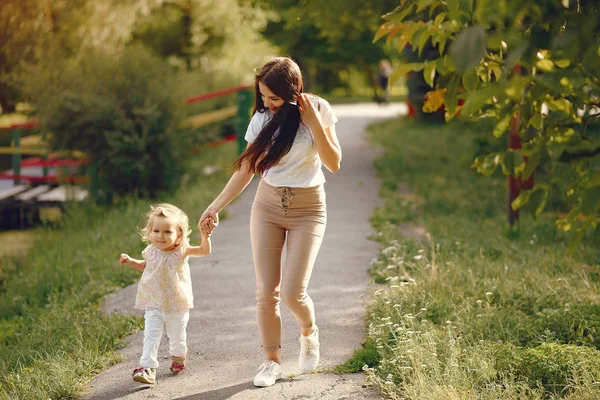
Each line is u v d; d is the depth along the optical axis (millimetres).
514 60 2721
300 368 4602
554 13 3043
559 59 3121
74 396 4520
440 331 5000
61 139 11391
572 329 5020
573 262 7023
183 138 12164
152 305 4660
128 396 4469
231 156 16047
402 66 3857
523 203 4164
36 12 13438
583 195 3406
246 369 4844
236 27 23562
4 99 13695
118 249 8453
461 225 9133
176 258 4680
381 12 14109
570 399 3895
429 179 12586
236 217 10008
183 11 23141
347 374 4664
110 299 6695
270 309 4422
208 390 4504
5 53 13289
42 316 6305
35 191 13617
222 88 20000
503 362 4395
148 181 11852
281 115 4125
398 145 17031
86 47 12609
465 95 3957
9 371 5055
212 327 5723
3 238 11680
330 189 12023
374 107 33156
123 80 11484
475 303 5746
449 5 3379
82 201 11844
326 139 4125
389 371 4453
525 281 6301
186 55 23547
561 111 4039
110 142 11195
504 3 2766
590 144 3969
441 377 4207
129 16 16203
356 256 7754
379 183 12555
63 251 8938
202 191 11617
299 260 4309
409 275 6613
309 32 36188
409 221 9578
